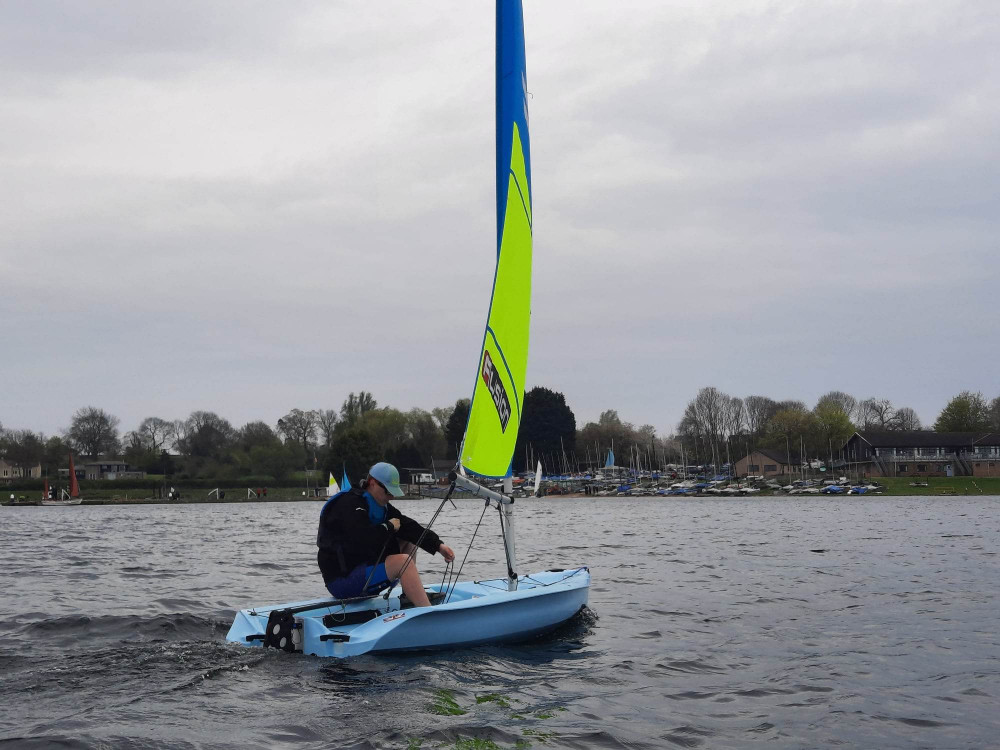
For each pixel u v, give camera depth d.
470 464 6.80
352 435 80.50
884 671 6.38
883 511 43.66
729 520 35.19
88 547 20.45
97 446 97.62
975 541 20.06
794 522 32.09
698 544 19.77
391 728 4.64
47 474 94.50
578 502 77.88
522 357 7.52
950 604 9.68
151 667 5.82
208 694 5.21
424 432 100.50
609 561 15.21
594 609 9.28
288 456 89.06
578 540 21.59
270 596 10.36
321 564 6.79
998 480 80.88
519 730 4.72
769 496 80.50
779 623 8.44
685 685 5.91
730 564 14.57
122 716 4.77
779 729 4.94
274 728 4.61
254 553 18.00
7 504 82.88
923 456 89.12
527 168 7.73
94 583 11.91
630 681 5.96
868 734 4.86
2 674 5.70
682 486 89.19
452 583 7.90
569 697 5.46
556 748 4.46
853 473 90.25
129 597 10.22
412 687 5.39
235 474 87.81
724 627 8.20
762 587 11.28
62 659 6.10
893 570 13.41
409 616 6.20
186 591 10.87
